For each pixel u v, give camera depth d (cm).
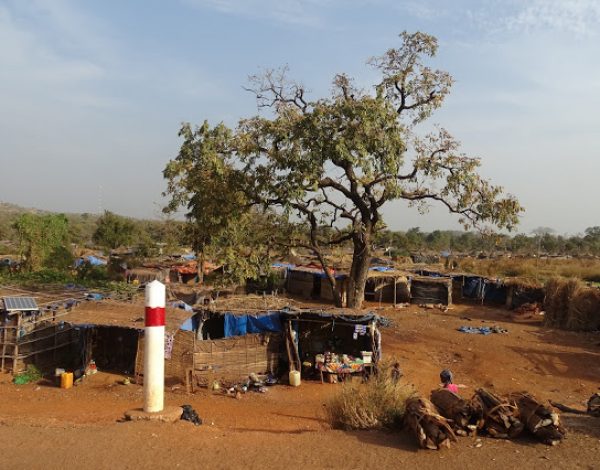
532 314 3158
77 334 1989
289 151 1909
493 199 2189
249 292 3503
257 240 2256
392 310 3303
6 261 4047
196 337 1894
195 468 597
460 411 721
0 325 1778
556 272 4538
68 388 1642
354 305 2375
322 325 1986
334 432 770
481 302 3697
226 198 2034
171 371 1731
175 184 2091
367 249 2369
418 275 3797
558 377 1855
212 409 1424
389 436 734
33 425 786
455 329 2708
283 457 638
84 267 3725
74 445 658
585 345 2352
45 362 1845
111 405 1454
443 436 669
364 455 648
